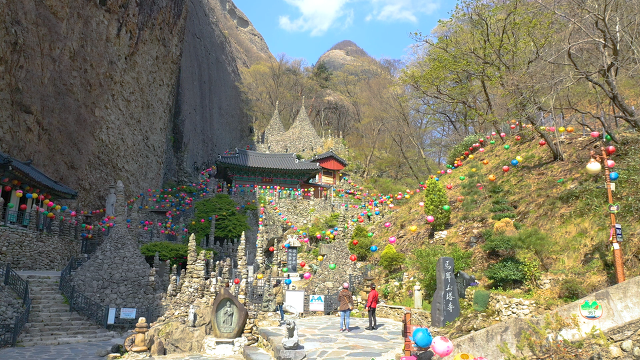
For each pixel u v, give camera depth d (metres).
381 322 18.48
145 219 42.66
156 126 53.12
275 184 61.91
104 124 40.66
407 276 23.53
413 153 65.44
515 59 26.11
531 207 22.98
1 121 28.45
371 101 83.25
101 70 39.88
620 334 9.60
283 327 17.45
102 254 24.05
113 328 22.09
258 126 92.50
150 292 23.70
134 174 46.44
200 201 44.81
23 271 25.05
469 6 27.09
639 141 20.66
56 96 34.22
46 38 32.78
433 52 30.67
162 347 17.36
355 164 74.69
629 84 23.81
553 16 22.48
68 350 18.09
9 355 16.84
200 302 23.16
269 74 100.94
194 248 24.77
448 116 44.56
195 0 81.69
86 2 37.56
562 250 17.77
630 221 16.34
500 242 19.12
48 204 27.58
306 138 83.81
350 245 32.44
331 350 12.45
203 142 71.31
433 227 27.98
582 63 20.83
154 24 50.69
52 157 33.88
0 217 23.73
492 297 16.17
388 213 41.50
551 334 10.02
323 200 51.91
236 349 16.55
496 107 31.55
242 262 26.55
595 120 28.12
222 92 83.56
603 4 18.50
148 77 50.31
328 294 23.17
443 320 15.94
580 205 19.38
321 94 106.06
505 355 10.08
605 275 15.12
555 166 25.12
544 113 24.95
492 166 31.47
